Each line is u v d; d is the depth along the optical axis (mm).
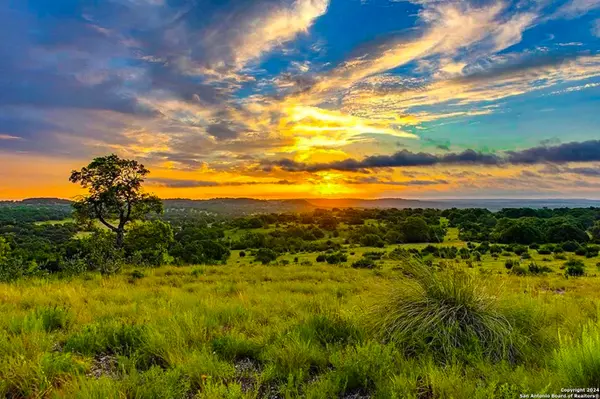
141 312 7410
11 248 25516
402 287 6016
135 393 3691
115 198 27844
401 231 85625
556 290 13234
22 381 3936
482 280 6348
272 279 16219
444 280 5777
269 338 5426
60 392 3641
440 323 5113
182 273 18453
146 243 29203
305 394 3812
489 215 119312
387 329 5367
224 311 7320
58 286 12000
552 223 85188
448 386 3715
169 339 5125
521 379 3900
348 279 15766
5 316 6508
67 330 6188
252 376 4281
